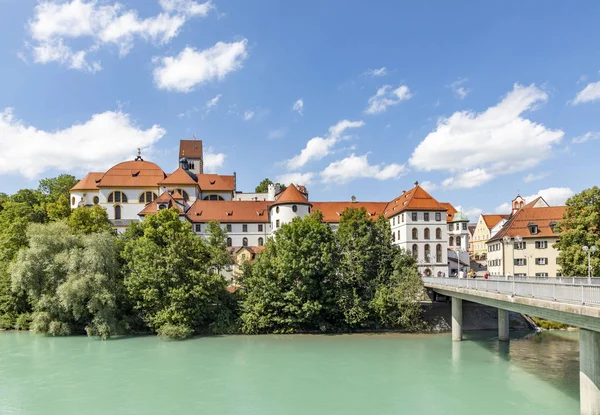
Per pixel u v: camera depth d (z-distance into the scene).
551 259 70.69
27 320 54.22
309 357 40.97
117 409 27.78
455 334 47.59
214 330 52.47
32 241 52.22
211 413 27.03
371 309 53.59
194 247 54.41
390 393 30.25
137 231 62.09
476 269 113.62
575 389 30.34
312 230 55.59
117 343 47.25
